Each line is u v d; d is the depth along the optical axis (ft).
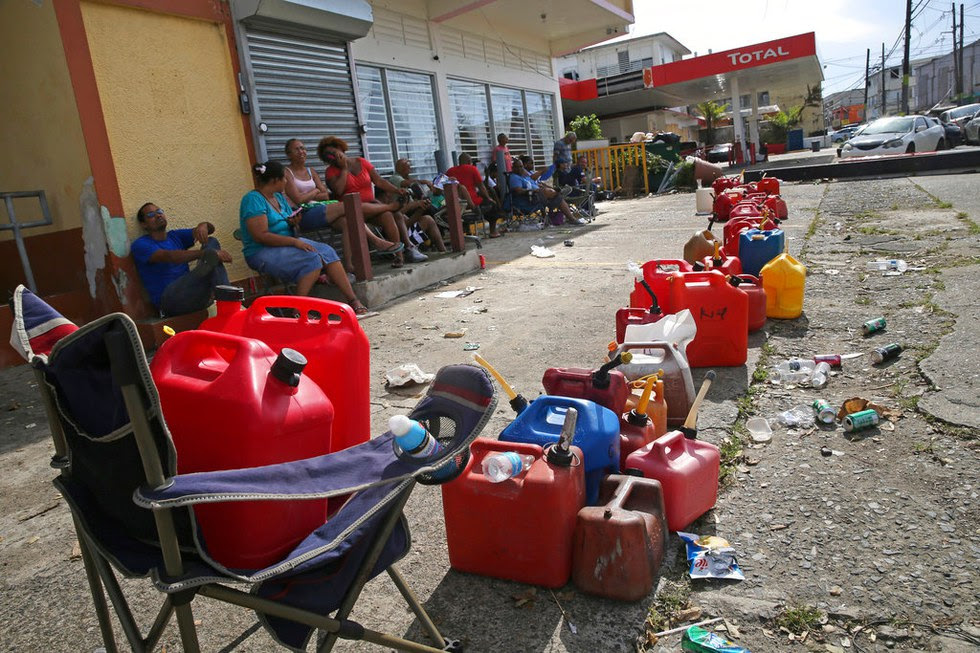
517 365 16.22
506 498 8.01
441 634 7.52
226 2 24.21
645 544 7.75
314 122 28.30
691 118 148.77
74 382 5.05
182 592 5.00
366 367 9.21
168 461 4.83
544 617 7.68
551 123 57.36
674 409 12.09
